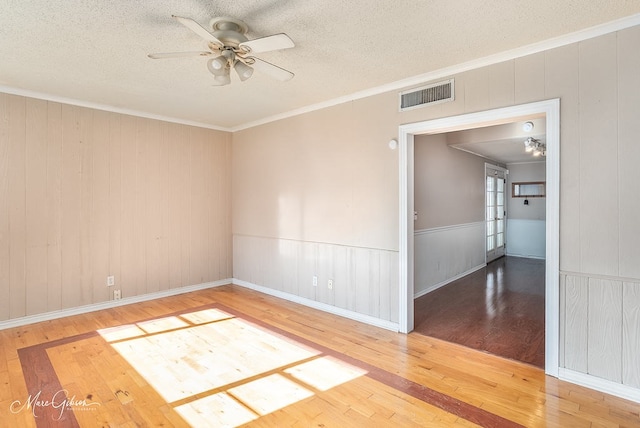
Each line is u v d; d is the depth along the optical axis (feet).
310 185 14.47
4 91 11.91
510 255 28.19
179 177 16.58
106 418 7.06
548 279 8.68
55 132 13.03
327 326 12.27
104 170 14.25
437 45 8.70
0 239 11.96
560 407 7.38
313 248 14.46
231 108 14.57
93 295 14.01
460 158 19.89
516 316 13.15
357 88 12.01
